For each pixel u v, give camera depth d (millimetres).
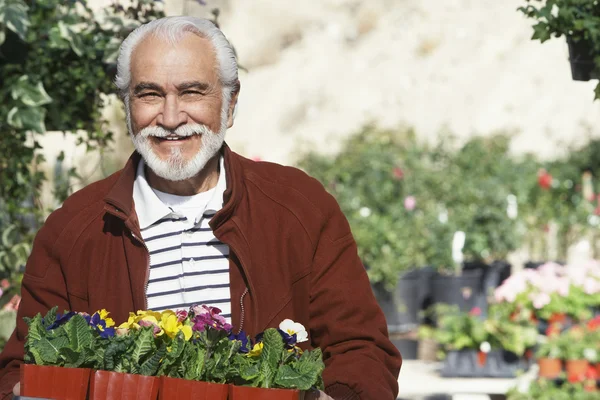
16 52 4902
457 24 24922
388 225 13008
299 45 26281
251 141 25172
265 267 3162
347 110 24906
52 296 3232
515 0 24672
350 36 25969
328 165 14961
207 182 3252
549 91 23000
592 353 8742
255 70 26219
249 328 3119
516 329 10195
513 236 13773
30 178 5242
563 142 18984
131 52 3082
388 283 12516
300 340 2711
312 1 26359
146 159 3096
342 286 3186
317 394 2705
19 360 3145
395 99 24484
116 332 2627
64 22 4906
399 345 12055
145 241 3189
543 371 8938
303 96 25453
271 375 2549
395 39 25359
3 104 4871
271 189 3277
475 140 15312
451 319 10539
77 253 3205
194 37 3076
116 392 2467
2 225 5184
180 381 2473
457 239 13078
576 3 4320
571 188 16375
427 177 14188
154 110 3049
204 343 2588
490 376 10336
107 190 3311
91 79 5039
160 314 2656
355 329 3123
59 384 2490
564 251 16000
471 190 13992
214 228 3135
